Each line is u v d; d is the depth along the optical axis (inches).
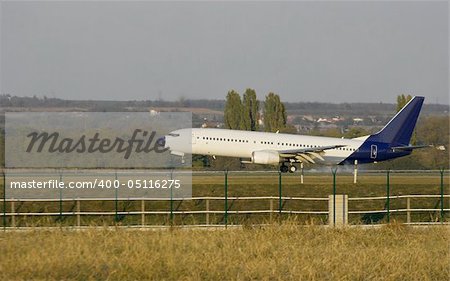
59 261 3363.7
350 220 5344.5
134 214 5191.9
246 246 3875.5
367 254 3713.1
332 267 3503.9
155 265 3390.7
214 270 3376.0
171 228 4382.4
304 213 5290.4
